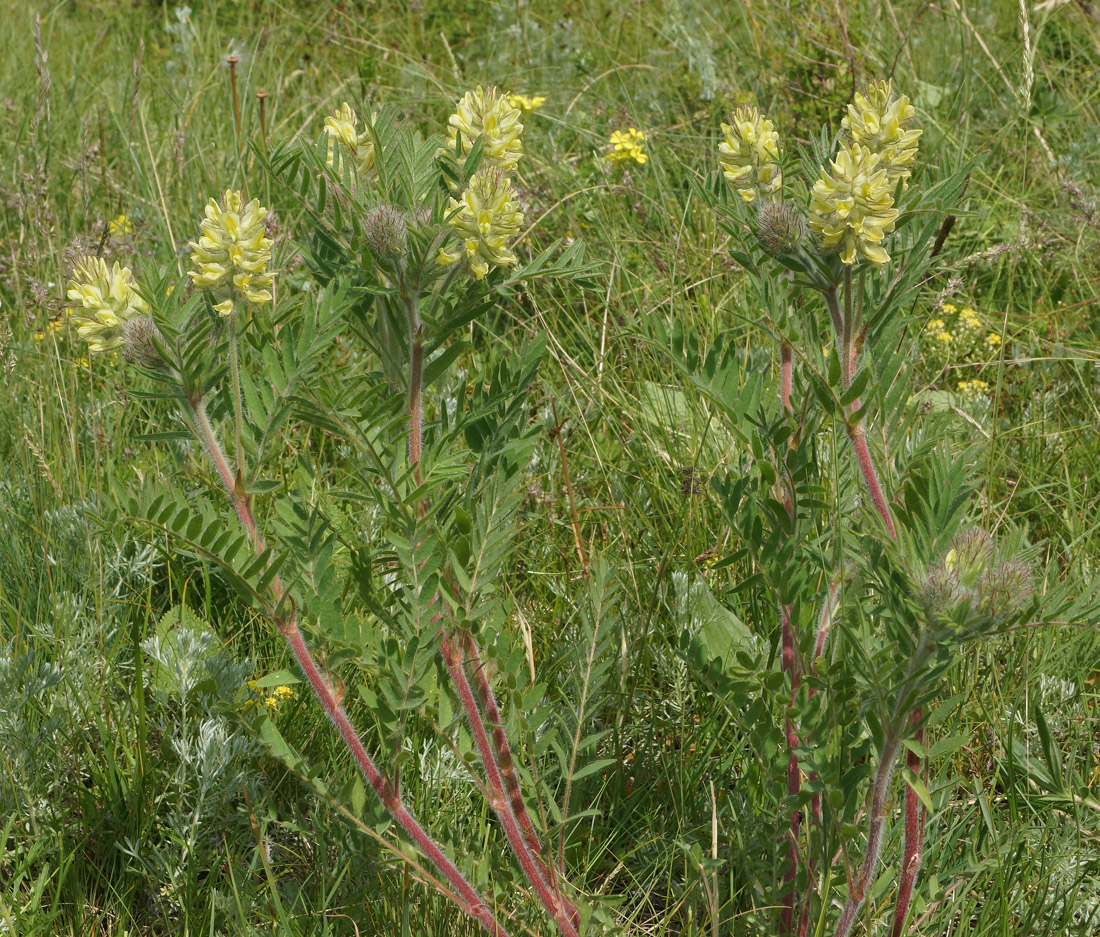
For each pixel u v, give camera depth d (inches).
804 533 68.8
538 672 96.7
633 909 84.4
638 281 149.6
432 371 64.5
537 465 123.5
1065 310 151.6
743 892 80.6
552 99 213.8
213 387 60.8
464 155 66.9
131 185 177.0
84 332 58.6
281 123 187.5
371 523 101.0
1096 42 213.0
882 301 65.5
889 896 73.7
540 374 132.5
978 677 95.3
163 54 239.6
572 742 75.2
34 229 151.4
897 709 60.3
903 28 216.2
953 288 131.1
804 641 67.0
